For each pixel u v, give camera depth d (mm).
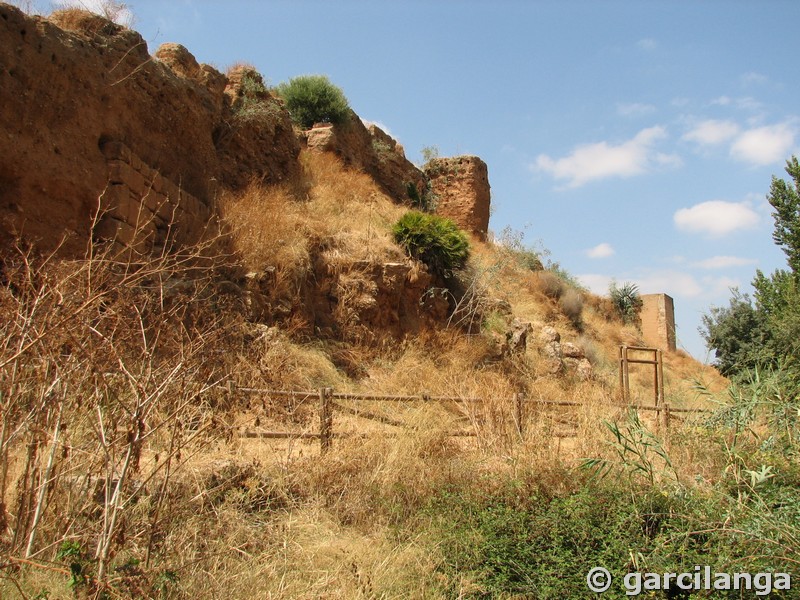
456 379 13188
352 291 14586
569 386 17516
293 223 14500
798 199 20531
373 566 5477
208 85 15641
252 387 7535
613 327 29234
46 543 4348
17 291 6062
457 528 6059
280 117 17938
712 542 5457
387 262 15773
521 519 5953
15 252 8328
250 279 12156
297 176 18391
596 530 5695
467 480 6922
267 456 7078
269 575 5023
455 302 17797
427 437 8086
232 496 5984
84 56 9789
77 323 4617
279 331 12008
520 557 5664
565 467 6820
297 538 5879
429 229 17547
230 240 12633
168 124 11938
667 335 33375
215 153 14180
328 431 7695
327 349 13336
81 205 9484
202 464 6043
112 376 4691
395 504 6648
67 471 4664
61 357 4492
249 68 18219
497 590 5391
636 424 7262
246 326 10422
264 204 14398
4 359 4328
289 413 7883
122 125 10555
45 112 9055
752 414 7691
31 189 8781
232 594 4605
